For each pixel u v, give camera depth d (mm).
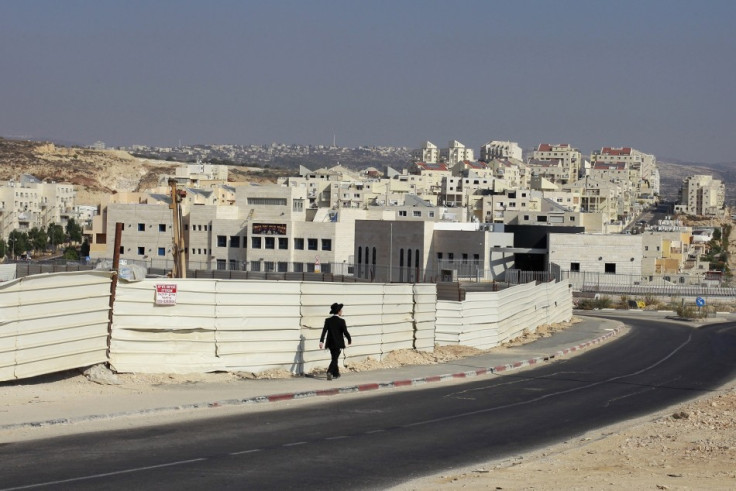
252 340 24641
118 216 124000
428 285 32312
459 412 21656
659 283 97500
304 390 22797
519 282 67500
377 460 15859
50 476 13477
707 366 35312
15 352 19891
